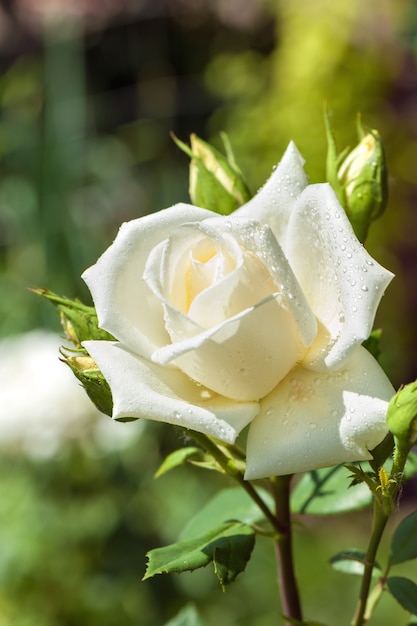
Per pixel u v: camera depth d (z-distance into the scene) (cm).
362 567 55
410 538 54
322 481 56
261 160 166
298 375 48
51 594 96
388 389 46
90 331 51
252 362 47
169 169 174
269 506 57
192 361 47
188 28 202
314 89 163
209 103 195
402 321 170
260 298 47
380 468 47
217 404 48
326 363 47
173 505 115
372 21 163
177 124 193
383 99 167
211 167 55
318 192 47
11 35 179
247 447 47
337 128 162
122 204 164
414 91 167
